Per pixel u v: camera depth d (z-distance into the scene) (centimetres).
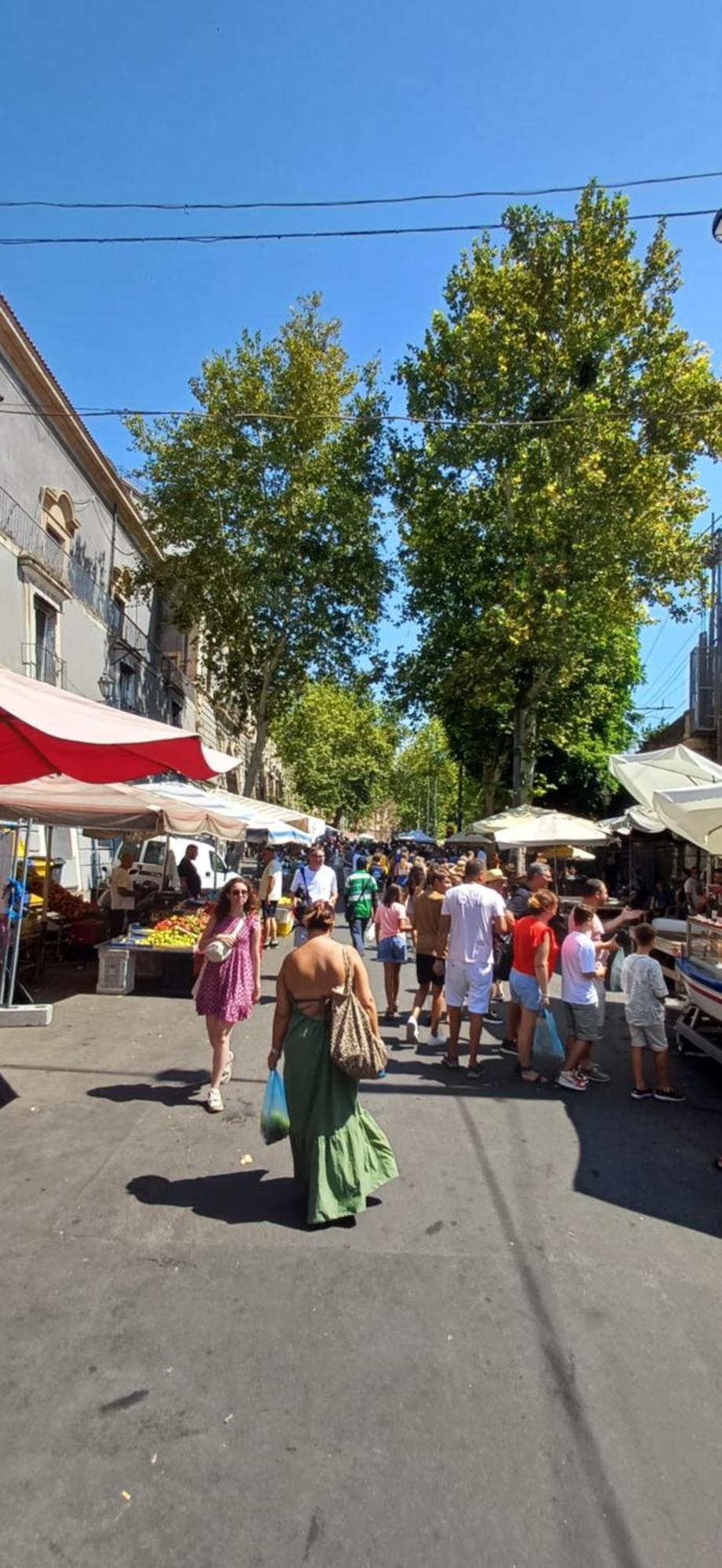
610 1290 370
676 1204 464
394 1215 434
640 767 957
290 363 2586
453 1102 634
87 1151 508
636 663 3077
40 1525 233
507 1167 507
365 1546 229
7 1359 306
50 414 1908
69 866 2120
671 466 2161
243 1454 262
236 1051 772
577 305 2116
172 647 3559
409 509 2423
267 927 1543
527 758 2412
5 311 1644
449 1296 357
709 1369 315
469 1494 249
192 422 2606
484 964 708
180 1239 399
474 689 2438
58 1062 712
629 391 2120
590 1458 265
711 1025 811
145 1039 803
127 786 1168
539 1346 324
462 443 2250
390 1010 939
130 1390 290
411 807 9138
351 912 1227
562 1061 692
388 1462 260
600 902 693
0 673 546
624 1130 584
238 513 2681
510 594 2158
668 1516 244
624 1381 305
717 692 2219
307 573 2722
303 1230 412
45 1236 400
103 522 2450
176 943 1035
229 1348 315
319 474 2627
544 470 2072
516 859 2456
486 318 2152
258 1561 224
